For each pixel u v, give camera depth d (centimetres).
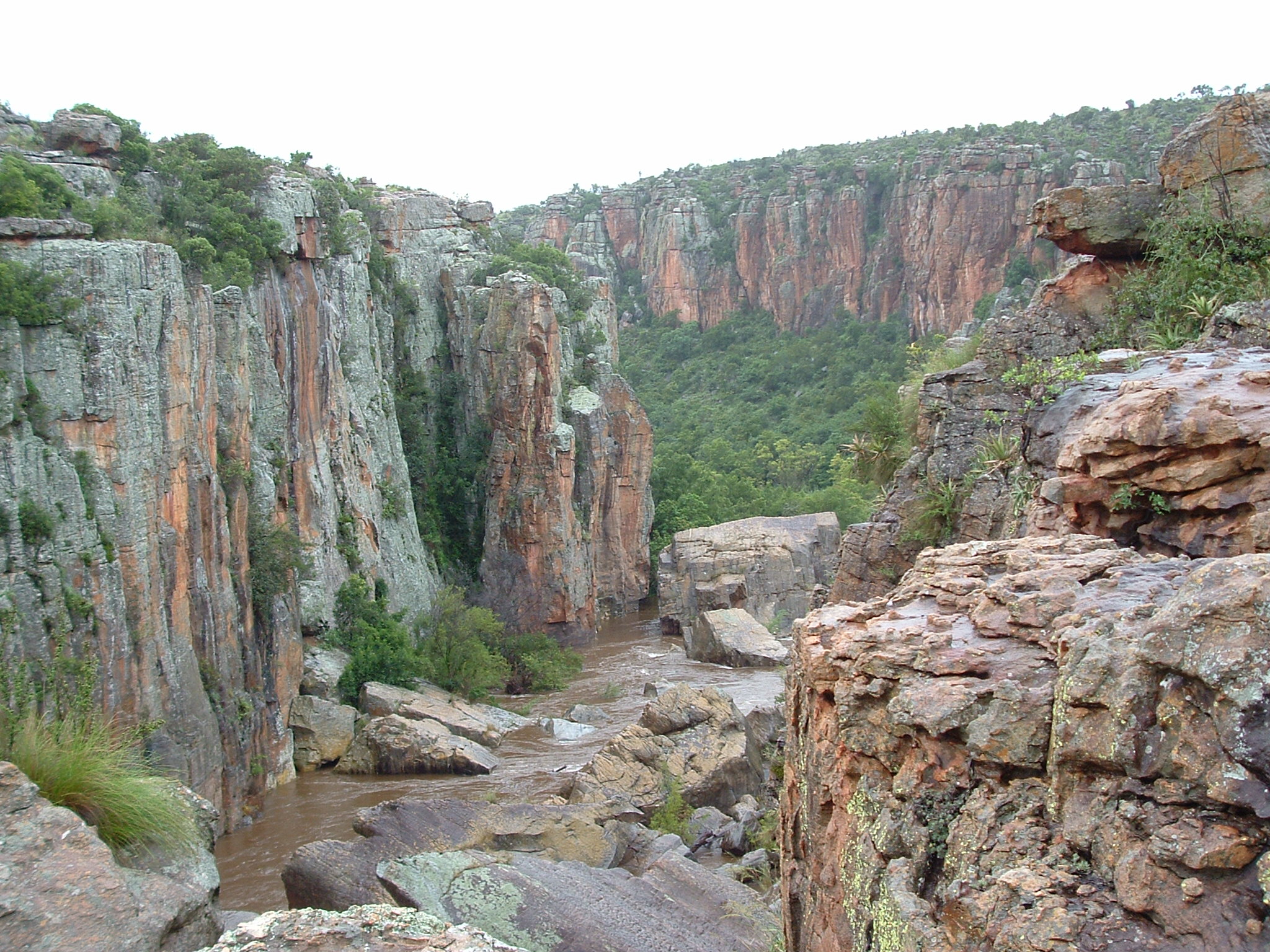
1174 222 2342
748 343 17700
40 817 946
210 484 3588
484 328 7800
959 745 747
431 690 5103
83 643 2784
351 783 3969
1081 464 1238
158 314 3269
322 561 5178
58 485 2852
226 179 5056
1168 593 760
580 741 4478
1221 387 1197
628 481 8656
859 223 17300
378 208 7731
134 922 927
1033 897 607
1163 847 569
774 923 1994
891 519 2419
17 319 2833
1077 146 15212
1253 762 557
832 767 918
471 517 7738
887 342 16000
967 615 877
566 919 1931
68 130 4469
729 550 7619
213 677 3462
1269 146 2328
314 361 5328
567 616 7362
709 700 3475
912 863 729
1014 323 2420
